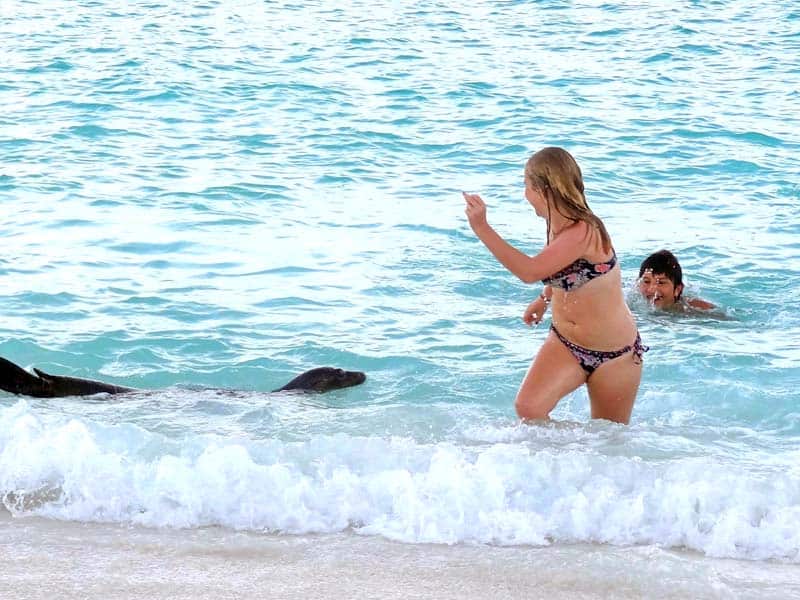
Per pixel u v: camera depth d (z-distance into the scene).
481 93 51.81
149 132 43.03
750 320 24.42
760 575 11.50
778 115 48.31
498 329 23.22
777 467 15.38
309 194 35.00
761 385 19.94
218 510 12.79
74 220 30.91
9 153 38.91
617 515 12.68
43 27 64.94
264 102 48.97
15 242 28.58
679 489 12.99
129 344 21.77
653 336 23.03
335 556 11.60
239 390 19.06
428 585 10.84
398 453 14.09
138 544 11.82
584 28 68.69
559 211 16.25
